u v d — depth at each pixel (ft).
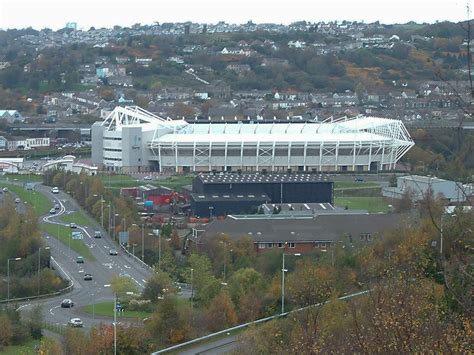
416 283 203.21
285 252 447.42
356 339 145.18
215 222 514.27
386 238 374.02
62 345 291.58
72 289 429.79
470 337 140.77
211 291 345.92
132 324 306.14
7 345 318.65
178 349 274.36
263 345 241.55
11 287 417.08
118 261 497.87
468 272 119.34
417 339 138.31
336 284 313.12
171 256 462.19
